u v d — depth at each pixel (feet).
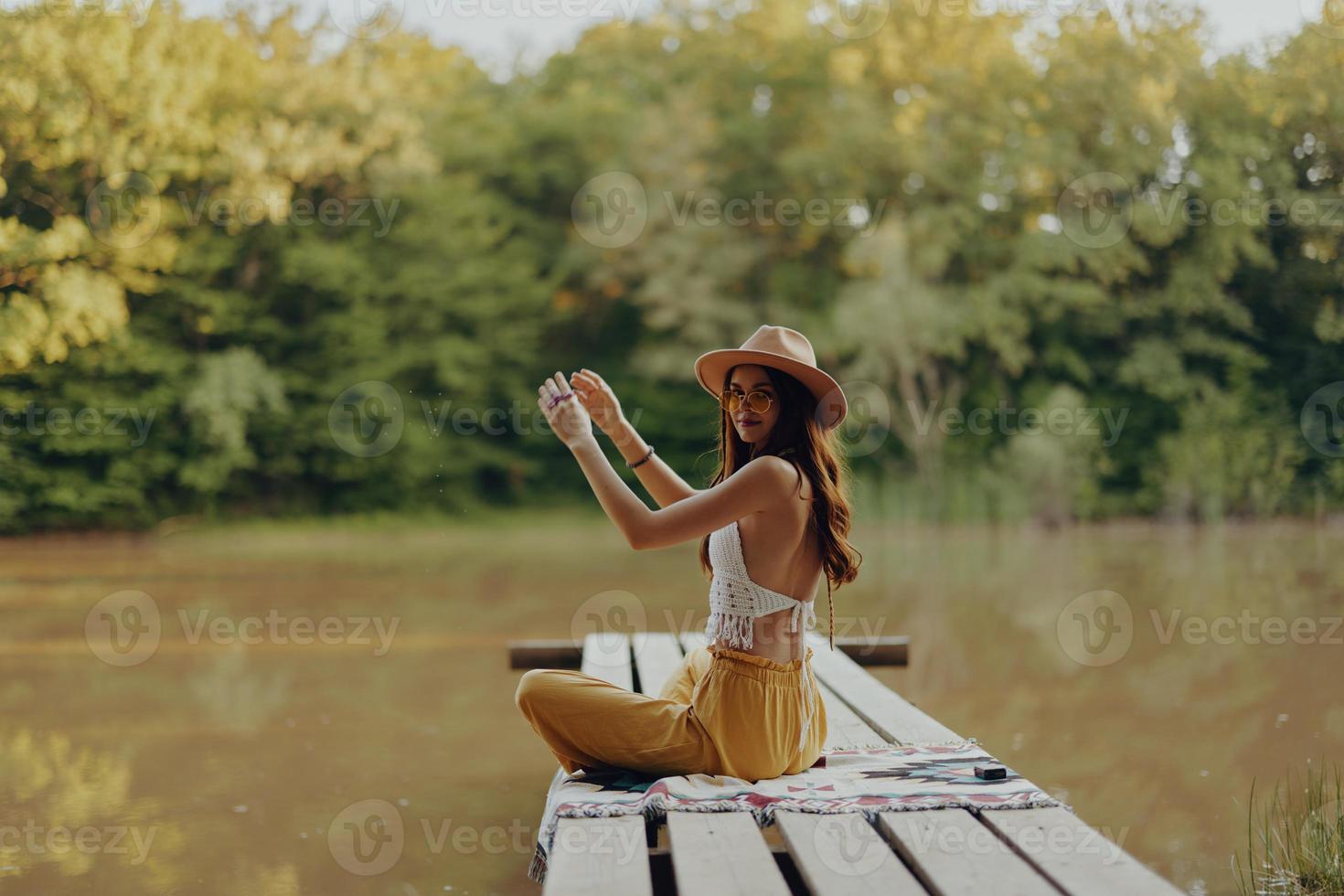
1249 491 63.31
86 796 15.01
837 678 14.75
